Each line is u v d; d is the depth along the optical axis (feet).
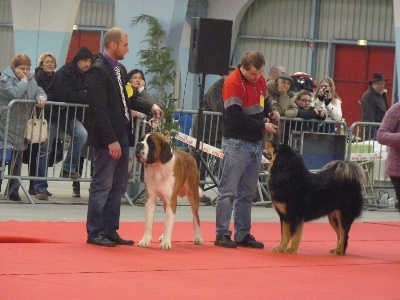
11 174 40.37
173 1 55.67
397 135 29.04
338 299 21.91
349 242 33.81
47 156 41.04
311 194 29.35
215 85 45.52
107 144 27.63
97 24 101.19
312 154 46.52
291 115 45.96
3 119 39.47
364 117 55.01
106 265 24.62
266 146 30.01
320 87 49.42
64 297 19.92
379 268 27.66
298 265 27.22
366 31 87.76
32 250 26.21
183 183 29.27
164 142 27.96
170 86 54.44
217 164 45.78
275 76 47.16
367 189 51.21
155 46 55.31
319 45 90.02
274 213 43.68
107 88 27.96
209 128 45.21
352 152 50.26
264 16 91.81
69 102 40.88
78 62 40.93
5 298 19.39
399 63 66.03
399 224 41.29
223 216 30.19
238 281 23.68
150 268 24.71
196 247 29.55
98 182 28.09
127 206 42.63
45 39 74.90
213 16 90.22
